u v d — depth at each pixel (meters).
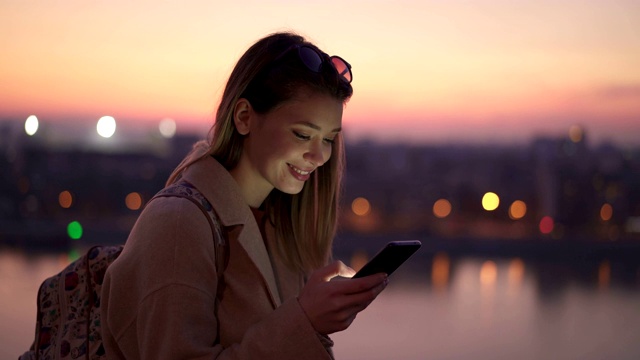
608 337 6.38
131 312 1.47
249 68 1.61
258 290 1.57
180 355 1.39
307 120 1.55
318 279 1.46
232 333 1.53
